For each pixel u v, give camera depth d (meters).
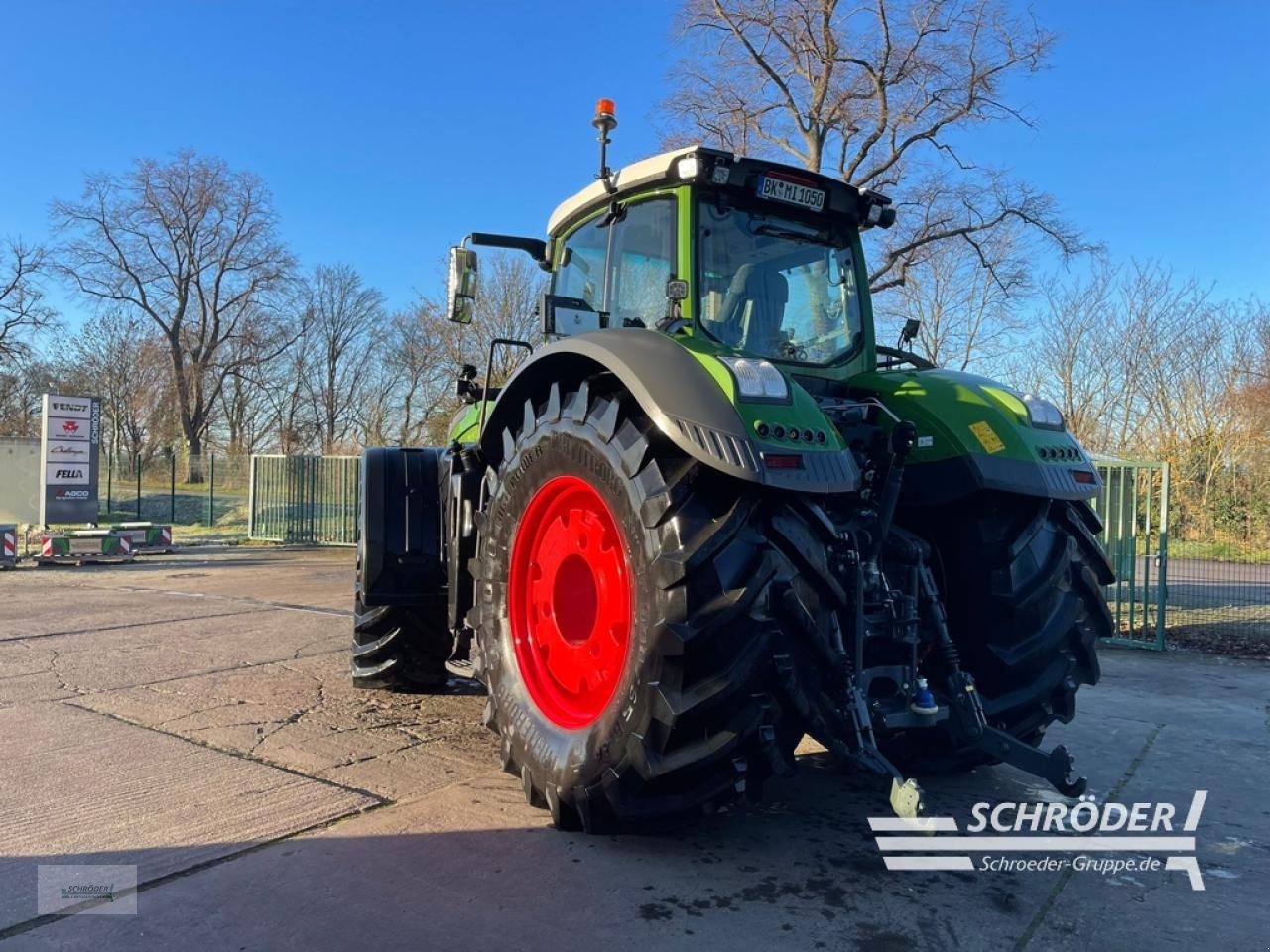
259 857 2.90
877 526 3.08
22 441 17.27
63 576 11.64
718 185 3.47
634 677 2.69
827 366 3.79
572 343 3.13
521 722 3.27
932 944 2.44
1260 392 19.64
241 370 41.53
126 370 41.00
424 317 30.95
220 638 6.86
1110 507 8.09
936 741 3.57
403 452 4.91
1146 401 21.30
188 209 38.97
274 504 17.59
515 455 3.43
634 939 2.43
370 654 4.96
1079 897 2.75
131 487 25.78
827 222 3.89
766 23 17.06
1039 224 17.86
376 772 3.73
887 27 16.84
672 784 2.72
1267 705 5.50
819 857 2.99
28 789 3.49
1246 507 12.32
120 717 4.53
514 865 2.87
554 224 4.39
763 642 2.63
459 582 4.07
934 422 3.46
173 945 2.38
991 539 3.36
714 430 2.61
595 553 3.06
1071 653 3.49
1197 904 2.72
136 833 3.08
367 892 2.68
